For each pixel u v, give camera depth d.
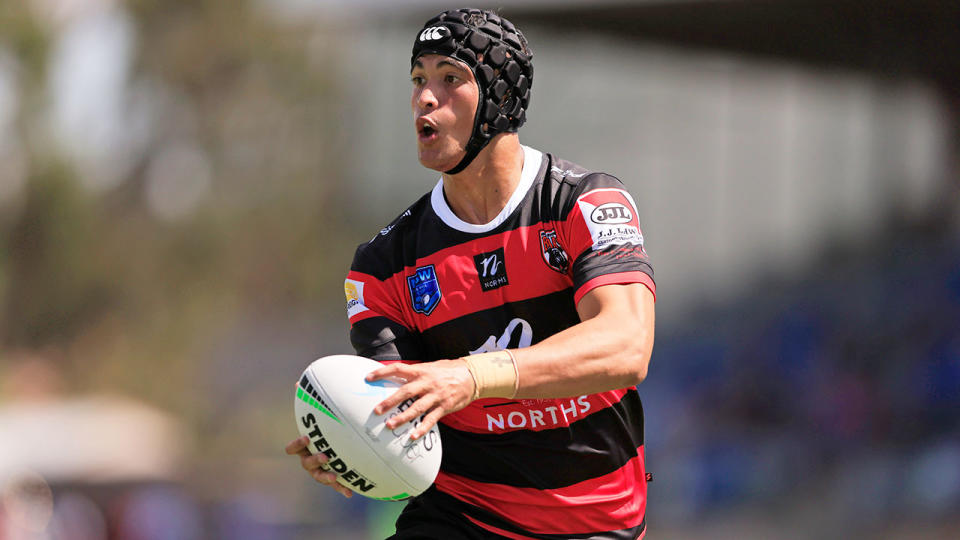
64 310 124.25
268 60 132.50
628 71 106.06
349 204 131.50
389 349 12.69
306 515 71.44
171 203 136.12
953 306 68.50
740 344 82.62
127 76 134.62
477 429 12.76
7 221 120.56
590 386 10.88
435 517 13.26
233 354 135.62
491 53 11.95
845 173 98.31
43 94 120.81
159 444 68.56
